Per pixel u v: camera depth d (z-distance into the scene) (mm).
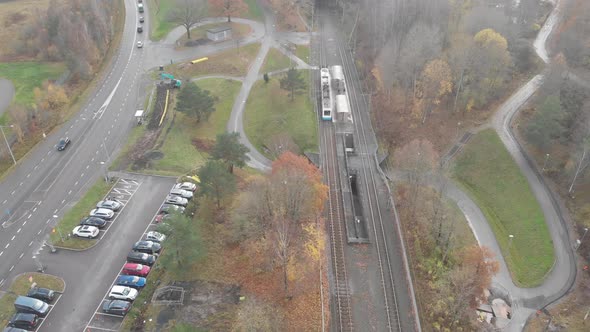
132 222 94562
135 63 163375
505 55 126938
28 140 121375
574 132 111438
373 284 82312
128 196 101750
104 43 170625
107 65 162125
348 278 83250
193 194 100938
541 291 87125
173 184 105562
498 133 124062
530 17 174875
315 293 78562
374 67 155000
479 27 143625
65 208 98125
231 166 104688
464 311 77812
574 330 78875
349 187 105625
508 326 80438
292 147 118250
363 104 139750
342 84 144625
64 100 135125
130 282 79688
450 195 111500
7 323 74125
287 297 77312
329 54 174500
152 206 98688
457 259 86312
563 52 144625
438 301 77438
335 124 129625
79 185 105188
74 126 127688
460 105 131750
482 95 129875
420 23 135625
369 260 87062
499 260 94312
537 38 170000
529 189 107500
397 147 123000
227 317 73875
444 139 125000
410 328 75000
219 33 179625
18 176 108375
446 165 111562
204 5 187000
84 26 160875
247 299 76938
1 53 163375
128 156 115375
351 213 98500
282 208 88000
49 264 84750
